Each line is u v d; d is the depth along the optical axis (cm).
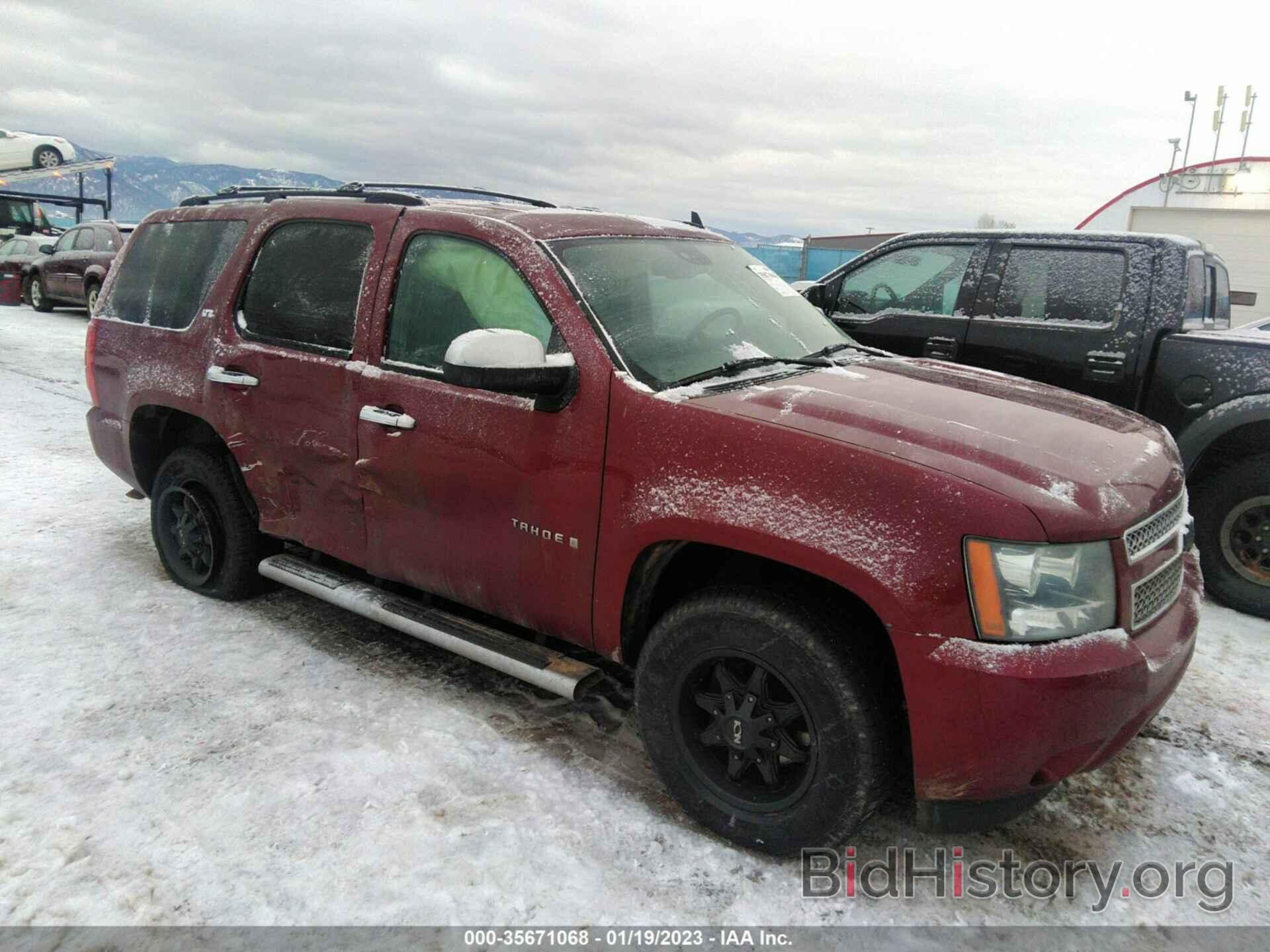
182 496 404
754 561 248
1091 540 209
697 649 240
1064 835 259
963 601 203
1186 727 321
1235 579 434
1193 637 240
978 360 509
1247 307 1859
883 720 219
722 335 293
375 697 320
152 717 302
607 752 290
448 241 304
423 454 293
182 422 407
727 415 238
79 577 425
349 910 218
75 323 1547
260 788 264
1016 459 221
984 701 200
